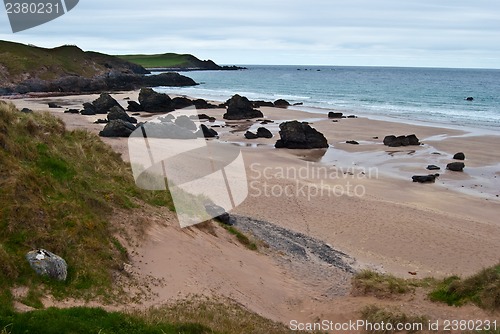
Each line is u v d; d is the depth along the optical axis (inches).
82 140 679.1
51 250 369.4
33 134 546.0
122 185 586.6
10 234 361.1
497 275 449.1
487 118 2202.3
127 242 450.3
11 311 279.0
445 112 2449.6
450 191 1005.8
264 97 3361.2
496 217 842.2
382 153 1393.9
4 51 3513.8
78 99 2815.0
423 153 1393.9
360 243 705.6
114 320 299.3
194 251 498.6
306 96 3479.3
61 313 289.0
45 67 3545.8
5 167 428.8
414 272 612.7
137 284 393.4
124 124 1337.4
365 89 4212.6
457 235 738.8
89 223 427.5
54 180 465.1
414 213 839.1
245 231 692.7
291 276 563.2
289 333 383.9
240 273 506.0
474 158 1328.7
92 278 364.8
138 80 4010.8
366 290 501.7
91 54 4544.8
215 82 5162.4
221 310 394.0
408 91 3964.1
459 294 445.4
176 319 335.9
